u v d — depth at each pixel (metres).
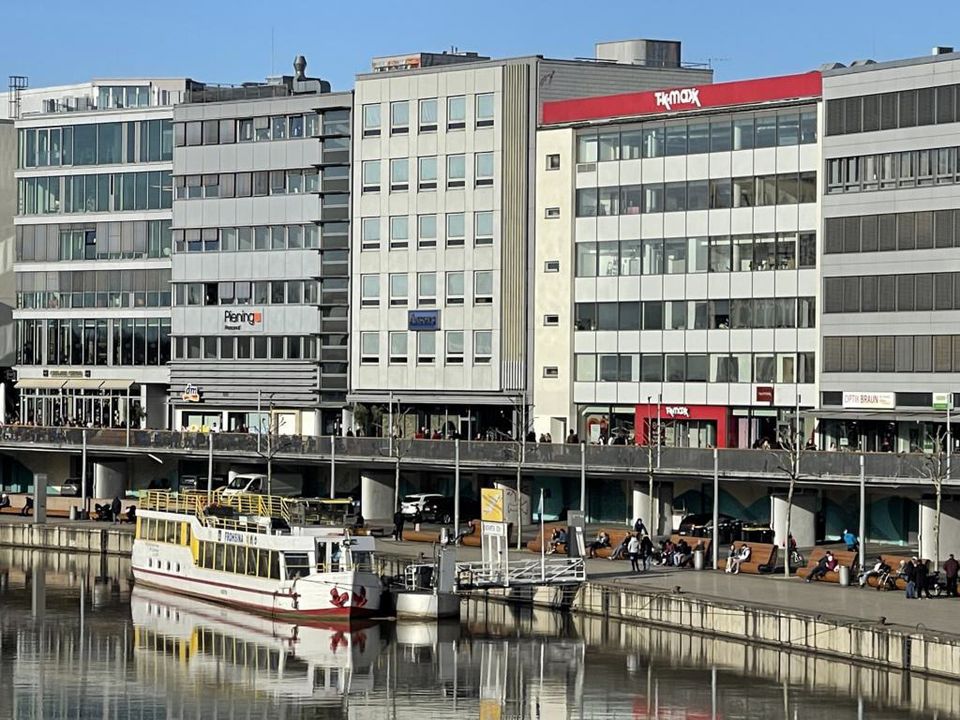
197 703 77.75
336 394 149.38
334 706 77.06
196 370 157.38
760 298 125.06
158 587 109.44
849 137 119.81
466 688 79.44
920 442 116.81
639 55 146.50
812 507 113.06
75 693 79.69
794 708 73.81
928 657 76.56
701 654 85.19
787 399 123.69
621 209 132.38
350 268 147.38
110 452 146.50
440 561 97.00
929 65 115.81
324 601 95.75
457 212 140.88
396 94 144.12
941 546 104.62
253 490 136.12
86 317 165.12
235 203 155.00
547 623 94.19
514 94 138.00
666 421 129.88
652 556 105.19
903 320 117.12
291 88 158.12
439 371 142.00
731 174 126.38
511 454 123.62
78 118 165.62
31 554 127.19
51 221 166.75
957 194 114.62
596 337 133.75
